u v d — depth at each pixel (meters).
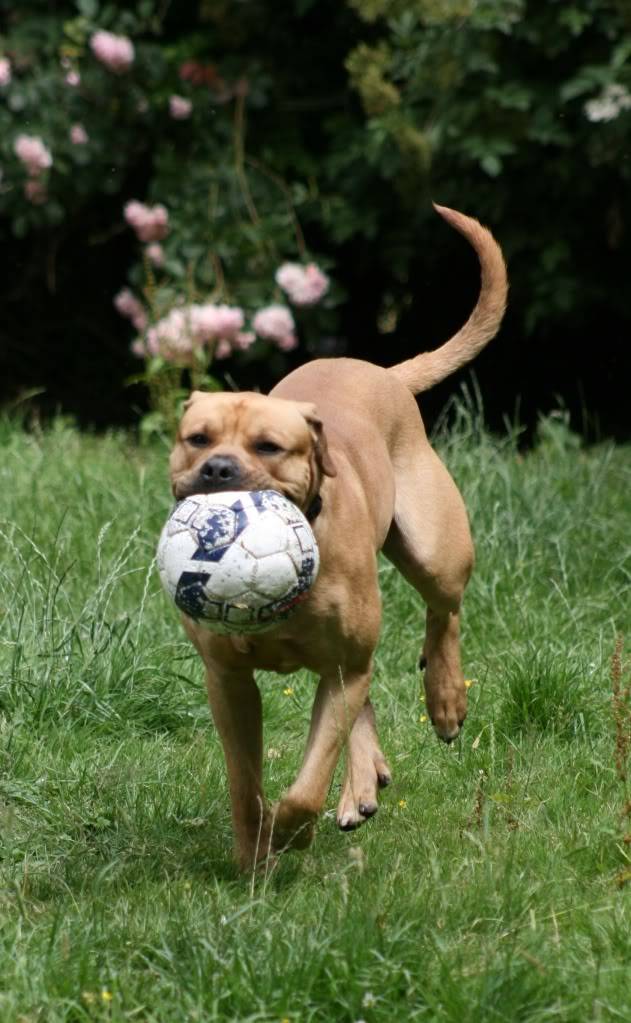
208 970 5.44
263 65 17.00
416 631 10.41
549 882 6.42
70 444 15.27
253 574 5.99
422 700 9.28
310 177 16.81
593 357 19.27
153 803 7.54
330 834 7.52
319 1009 5.29
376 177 16.64
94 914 5.92
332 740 6.99
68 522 11.59
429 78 15.20
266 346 16.31
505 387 19.50
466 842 6.95
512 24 15.07
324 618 6.80
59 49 16.75
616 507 12.45
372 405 8.41
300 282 15.55
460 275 19.22
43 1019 5.26
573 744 8.48
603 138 14.81
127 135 16.91
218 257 16.39
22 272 19.62
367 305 19.64
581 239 16.28
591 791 7.65
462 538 8.62
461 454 12.59
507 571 10.81
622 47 14.55
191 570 6.04
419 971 5.47
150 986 5.46
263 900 6.03
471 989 5.30
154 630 9.80
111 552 10.98
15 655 8.70
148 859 6.98
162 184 16.64
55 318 19.88
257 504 6.10
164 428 15.30
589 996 5.36
